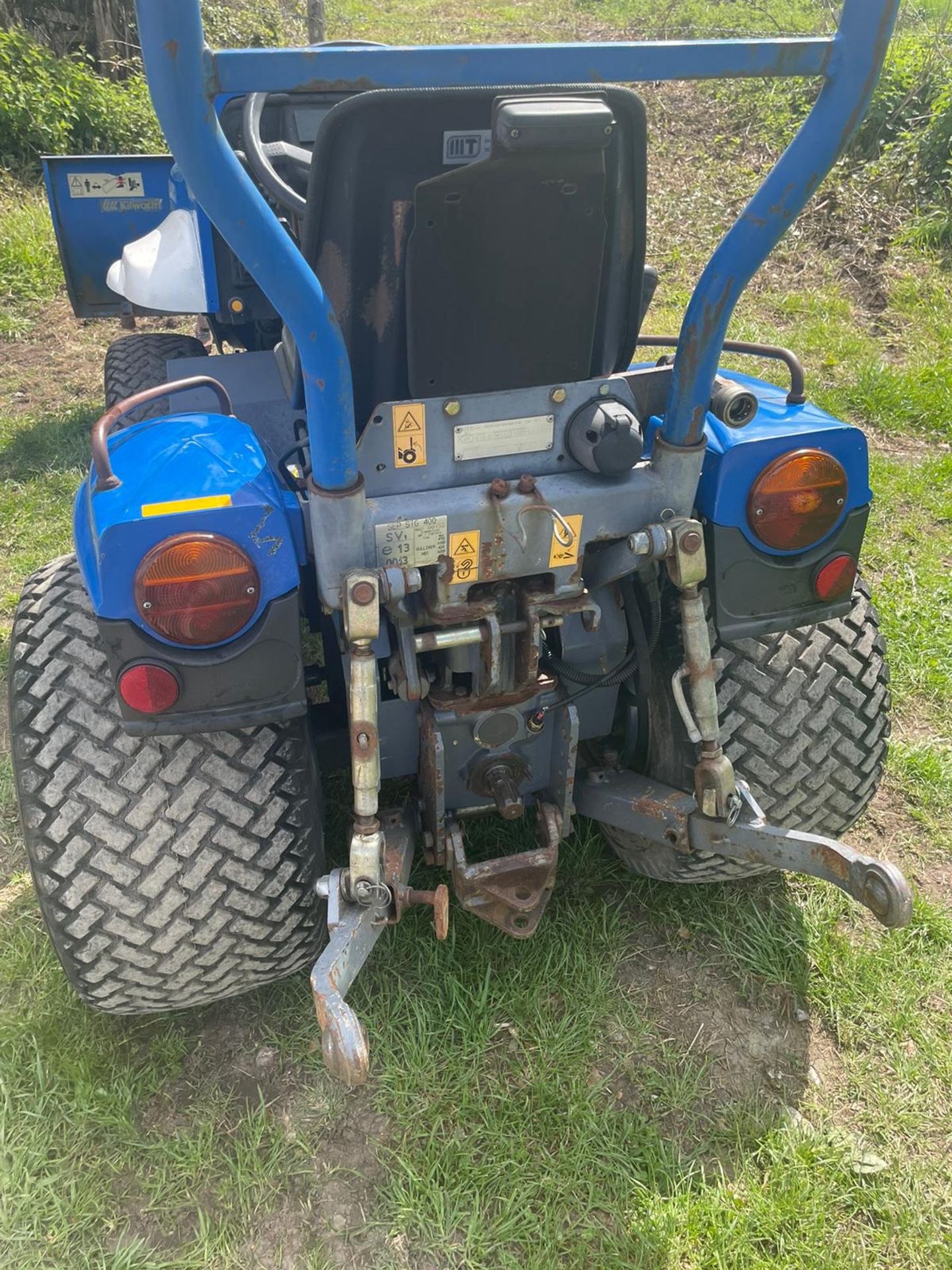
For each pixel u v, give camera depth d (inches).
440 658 82.7
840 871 72.8
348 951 68.4
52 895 74.3
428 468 69.6
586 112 57.2
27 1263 74.9
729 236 63.1
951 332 252.2
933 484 189.2
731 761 82.1
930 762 123.2
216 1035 91.0
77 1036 89.3
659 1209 78.2
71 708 75.0
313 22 395.2
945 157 315.3
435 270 64.7
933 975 97.3
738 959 98.0
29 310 268.8
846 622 89.4
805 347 248.1
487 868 85.7
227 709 70.7
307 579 84.7
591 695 92.2
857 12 55.4
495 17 631.2
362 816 70.4
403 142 61.8
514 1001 92.5
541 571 73.0
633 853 101.0
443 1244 76.2
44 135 350.3
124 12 439.8
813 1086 87.8
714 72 56.9
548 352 70.7
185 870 75.1
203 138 48.5
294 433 113.3
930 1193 79.7
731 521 77.2
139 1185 79.9
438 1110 84.5
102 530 64.8
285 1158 81.4
